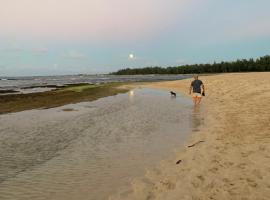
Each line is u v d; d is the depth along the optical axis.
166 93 40.06
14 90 51.75
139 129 14.49
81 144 11.73
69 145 11.61
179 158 9.28
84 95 36.81
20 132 14.19
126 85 61.84
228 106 20.62
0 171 8.69
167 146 10.98
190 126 14.77
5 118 18.67
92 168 8.78
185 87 46.03
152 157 9.64
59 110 22.50
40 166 9.10
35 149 11.09
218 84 37.00
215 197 6.22
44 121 17.34
